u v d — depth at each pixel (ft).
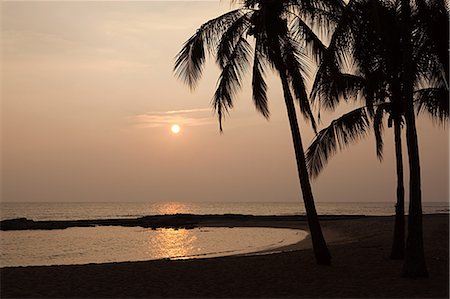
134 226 184.96
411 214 44.60
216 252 87.51
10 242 120.16
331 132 55.67
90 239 128.36
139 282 45.16
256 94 51.93
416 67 49.06
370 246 74.84
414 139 44.01
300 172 52.85
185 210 522.06
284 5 49.37
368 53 51.44
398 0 46.39
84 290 41.81
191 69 50.47
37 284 44.50
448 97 49.32
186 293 40.16
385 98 55.77
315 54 51.03
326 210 483.92
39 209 490.90
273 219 209.87
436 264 51.85
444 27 44.45
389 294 38.40
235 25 49.90
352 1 45.34
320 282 43.70
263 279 45.60
